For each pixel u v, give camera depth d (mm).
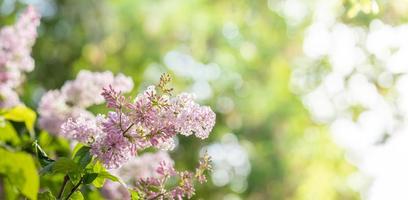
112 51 12055
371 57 14344
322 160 16688
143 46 12867
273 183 15000
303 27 15258
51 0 11430
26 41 5191
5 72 5176
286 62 15664
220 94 14891
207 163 3330
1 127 4613
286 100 15688
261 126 15031
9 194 4141
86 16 11289
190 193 3301
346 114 15883
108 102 3080
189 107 3109
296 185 15414
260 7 14625
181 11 13336
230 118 14570
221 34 14789
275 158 14953
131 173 4469
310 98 16219
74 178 3248
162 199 3283
